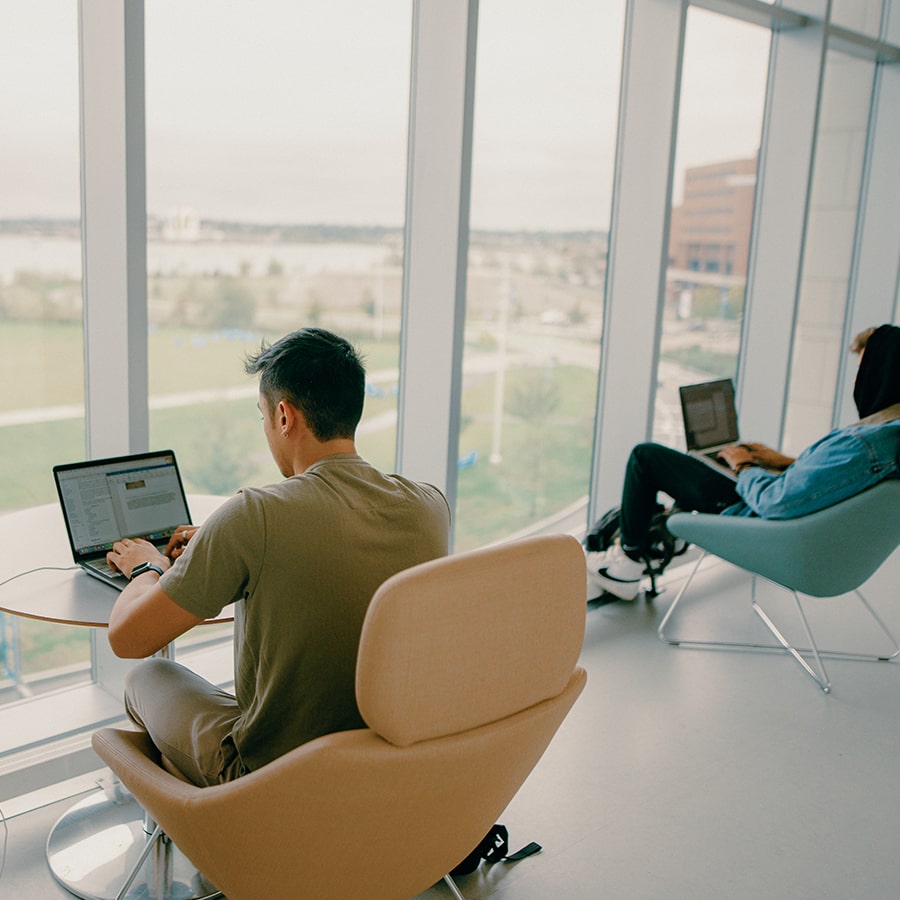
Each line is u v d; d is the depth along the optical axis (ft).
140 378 8.77
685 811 8.54
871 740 9.95
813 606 13.80
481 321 12.27
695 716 10.33
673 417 15.35
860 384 11.19
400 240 11.20
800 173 15.46
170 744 5.82
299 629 5.20
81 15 8.32
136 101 8.24
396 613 4.64
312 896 5.40
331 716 5.37
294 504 5.20
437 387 11.18
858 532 10.26
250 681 5.54
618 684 11.02
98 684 9.55
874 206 18.60
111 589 6.74
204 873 5.54
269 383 5.59
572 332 13.51
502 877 7.54
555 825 8.26
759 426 16.48
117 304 8.60
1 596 6.54
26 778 8.09
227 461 10.41
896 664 11.88
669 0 12.78
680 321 15.01
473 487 12.73
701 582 14.62
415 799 5.08
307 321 10.66
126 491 7.54
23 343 8.68
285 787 4.83
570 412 13.78
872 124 18.38
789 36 15.25
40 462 9.00
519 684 5.24
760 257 16.06
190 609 5.21
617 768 9.21
